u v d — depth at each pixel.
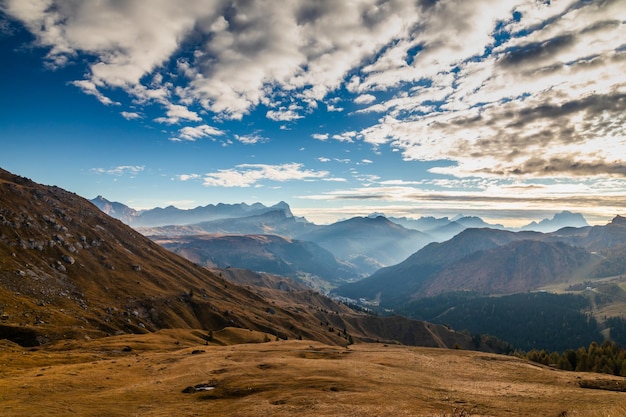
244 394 51.78
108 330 195.00
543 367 90.19
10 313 165.50
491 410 41.62
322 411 39.44
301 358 87.62
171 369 75.88
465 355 101.88
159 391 55.31
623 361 149.88
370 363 80.00
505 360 93.81
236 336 190.50
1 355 96.31
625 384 62.44
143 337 149.50
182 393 54.06
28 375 68.00
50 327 163.25
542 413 40.09
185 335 168.75
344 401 44.00
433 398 47.97
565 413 39.31
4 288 190.62
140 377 70.12
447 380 65.25
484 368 80.75
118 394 52.50
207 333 185.75
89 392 55.03
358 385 54.69
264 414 39.78
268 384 56.50
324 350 109.94
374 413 38.12
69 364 90.81
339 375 62.94
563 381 66.00
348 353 101.94
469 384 61.59
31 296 197.25
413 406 41.84
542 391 54.94
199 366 76.38
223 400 48.88
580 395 50.88
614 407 30.09
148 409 44.56
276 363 75.81
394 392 50.31
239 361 81.38
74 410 43.25
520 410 41.84
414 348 122.69
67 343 131.75
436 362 87.19
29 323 162.50
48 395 51.47
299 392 49.94
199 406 45.56
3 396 49.91
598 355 166.62
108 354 109.81
